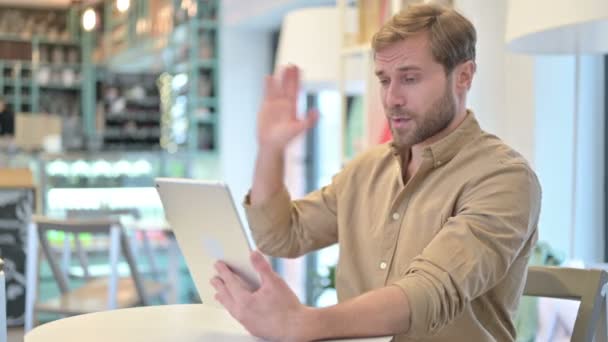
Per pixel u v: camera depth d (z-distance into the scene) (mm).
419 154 1652
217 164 7809
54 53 9945
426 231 1581
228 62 7695
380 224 1672
